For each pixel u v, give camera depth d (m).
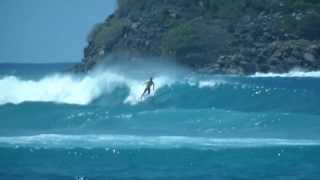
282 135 145.88
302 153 124.25
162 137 142.75
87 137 143.00
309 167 113.06
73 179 106.38
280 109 185.25
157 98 199.62
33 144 134.50
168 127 156.75
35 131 156.38
